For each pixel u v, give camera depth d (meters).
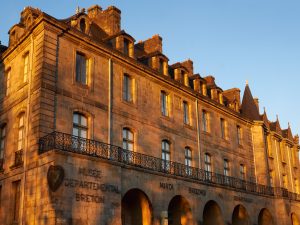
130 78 27.70
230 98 42.78
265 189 37.31
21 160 21.66
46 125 21.28
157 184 24.56
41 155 19.84
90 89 24.27
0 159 24.08
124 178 22.34
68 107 22.70
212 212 30.16
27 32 23.52
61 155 18.95
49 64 22.31
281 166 45.56
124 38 27.91
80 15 25.27
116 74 26.42
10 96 24.58
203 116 34.09
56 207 18.03
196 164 31.34
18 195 21.61
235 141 37.44
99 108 24.45
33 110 21.72
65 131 22.19
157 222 23.88
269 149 43.75
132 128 26.42
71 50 23.84
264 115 47.09
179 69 32.56
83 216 19.05
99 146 22.72
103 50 25.56
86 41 24.50
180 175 26.70
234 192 32.00
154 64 29.97
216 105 35.28
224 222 29.73
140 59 30.58
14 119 23.52
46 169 19.17
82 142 21.36
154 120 28.42
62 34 23.41
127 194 24.47
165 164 26.67
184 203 26.95
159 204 24.33
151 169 24.50
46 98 21.67
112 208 20.53
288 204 38.38
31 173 20.34
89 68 24.72
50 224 17.98
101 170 20.52
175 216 27.50
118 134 25.28
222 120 36.78
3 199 22.64
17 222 20.97
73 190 18.94
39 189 19.34
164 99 30.39
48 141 20.31
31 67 22.84
